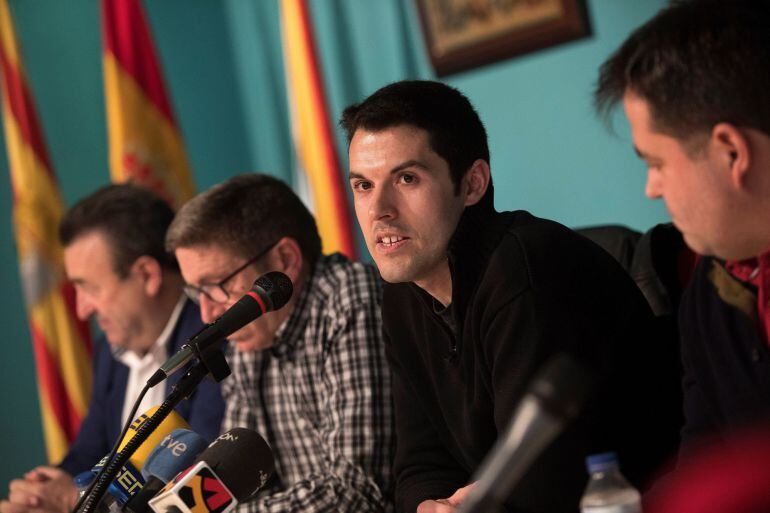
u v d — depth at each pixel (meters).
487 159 3.02
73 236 4.81
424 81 2.97
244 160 8.72
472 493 1.54
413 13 7.23
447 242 2.91
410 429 3.42
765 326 2.31
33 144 7.24
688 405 2.60
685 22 2.08
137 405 2.65
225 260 3.82
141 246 4.76
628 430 2.95
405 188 2.88
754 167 2.05
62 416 7.09
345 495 3.61
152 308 4.80
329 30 7.86
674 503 2.41
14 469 7.61
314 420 3.92
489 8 6.69
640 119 2.14
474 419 3.10
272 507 3.67
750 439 2.35
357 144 2.92
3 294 7.61
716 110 2.03
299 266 3.92
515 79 6.70
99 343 5.21
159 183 7.23
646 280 3.42
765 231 2.12
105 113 8.09
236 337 3.88
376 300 3.82
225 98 8.67
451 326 3.10
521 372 2.79
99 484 2.56
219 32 8.66
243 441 2.65
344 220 7.33
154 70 7.38
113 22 7.31
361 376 3.74
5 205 7.61
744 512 2.30
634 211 6.20
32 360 7.68
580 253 2.95
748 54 2.02
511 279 2.84
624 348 2.95
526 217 3.04
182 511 2.47
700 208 2.11
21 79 7.28
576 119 6.39
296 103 7.51
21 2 7.71
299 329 3.89
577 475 2.73
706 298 2.49
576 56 6.33
